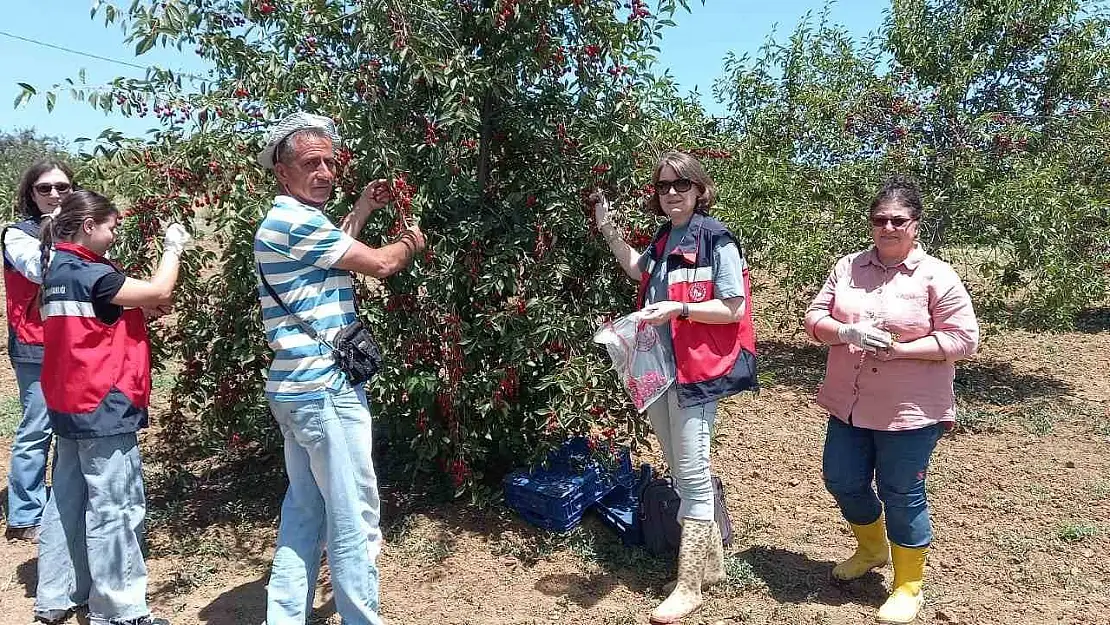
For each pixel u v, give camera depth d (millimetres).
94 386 2904
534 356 3926
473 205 4043
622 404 4098
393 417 4301
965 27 6848
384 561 3793
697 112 5441
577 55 3881
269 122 3521
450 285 3865
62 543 3230
